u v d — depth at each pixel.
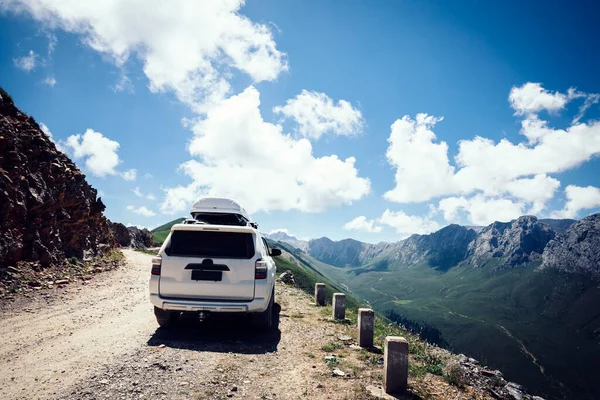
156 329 7.91
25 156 16.78
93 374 5.09
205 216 10.66
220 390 4.77
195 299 6.98
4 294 10.66
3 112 18.12
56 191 18.45
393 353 5.15
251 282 7.11
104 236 27.02
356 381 5.45
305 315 10.77
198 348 6.62
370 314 7.56
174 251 7.14
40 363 5.54
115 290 13.64
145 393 4.52
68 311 9.51
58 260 16.78
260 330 8.18
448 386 5.77
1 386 4.62
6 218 13.64
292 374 5.61
